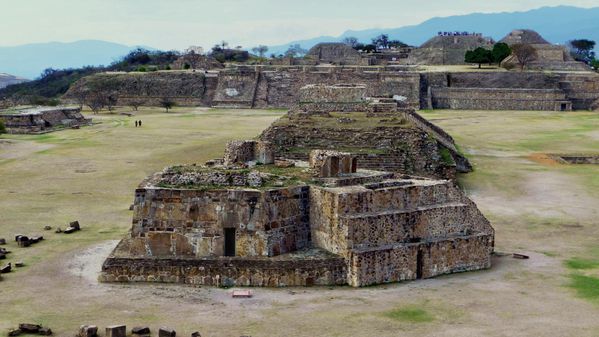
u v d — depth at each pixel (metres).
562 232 60.12
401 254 44.56
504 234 59.25
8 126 126.88
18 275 45.25
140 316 37.47
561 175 88.25
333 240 44.84
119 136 117.75
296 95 181.00
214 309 38.69
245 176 46.34
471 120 147.38
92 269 46.66
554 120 149.25
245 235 44.34
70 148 105.19
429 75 185.75
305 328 35.72
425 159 79.94
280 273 43.09
